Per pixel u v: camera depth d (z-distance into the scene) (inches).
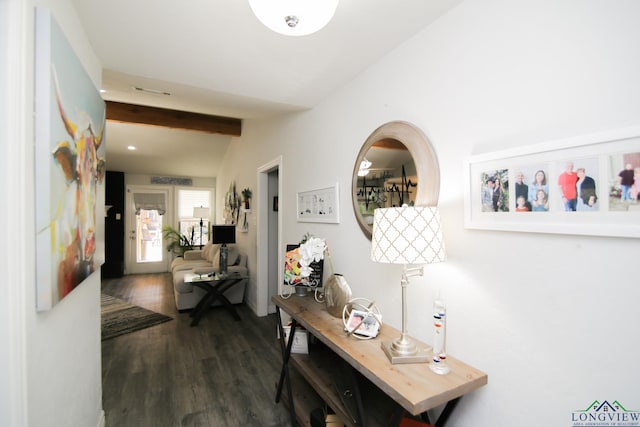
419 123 59.7
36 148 36.0
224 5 52.4
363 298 71.6
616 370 33.3
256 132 164.1
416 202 57.6
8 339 31.7
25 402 33.3
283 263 125.8
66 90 43.2
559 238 38.2
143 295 197.5
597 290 34.8
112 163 244.1
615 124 33.5
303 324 67.1
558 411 38.0
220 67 73.9
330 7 46.8
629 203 31.8
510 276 43.5
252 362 106.1
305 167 106.8
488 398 45.9
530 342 41.0
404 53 63.6
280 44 64.6
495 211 44.8
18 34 32.7
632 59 32.4
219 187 278.4
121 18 55.3
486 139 47.0
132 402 83.2
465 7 50.7
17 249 32.5
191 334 131.3
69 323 49.8
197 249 281.1
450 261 52.7
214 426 74.0
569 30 37.4
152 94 90.3
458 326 51.1
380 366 46.8
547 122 39.5
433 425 49.9
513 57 43.5
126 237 269.0
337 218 86.2
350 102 81.6
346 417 54.9
